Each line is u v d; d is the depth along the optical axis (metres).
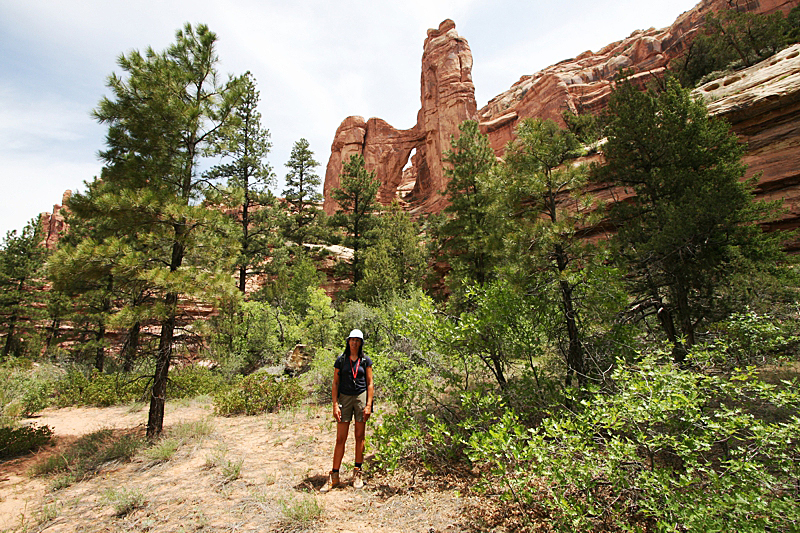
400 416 5.08
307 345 13.22
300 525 3.35
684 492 3.03
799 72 16.45
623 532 3.09
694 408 3.09
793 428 2.85
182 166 7.53
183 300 7.21
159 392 6.68
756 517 2.54
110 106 7.09
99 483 4.57
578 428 3.66
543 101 48.53
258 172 22.59
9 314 26.22
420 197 56.53
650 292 9.89
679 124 10.78
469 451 4.03
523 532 3.22
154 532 3.28
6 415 8.69
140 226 6.89
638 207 11.18
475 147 17.11
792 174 14.98
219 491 4.13
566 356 6.09
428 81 53.06
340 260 29.20
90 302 17.70
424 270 25.23
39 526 3.46
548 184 6.98
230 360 13.93
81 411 10.13
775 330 5.28
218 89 8.32
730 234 9.70
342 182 30.25
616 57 50.81
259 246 22.53
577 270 6.09
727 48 28.56
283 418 7.57
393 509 3.67
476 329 5.74
